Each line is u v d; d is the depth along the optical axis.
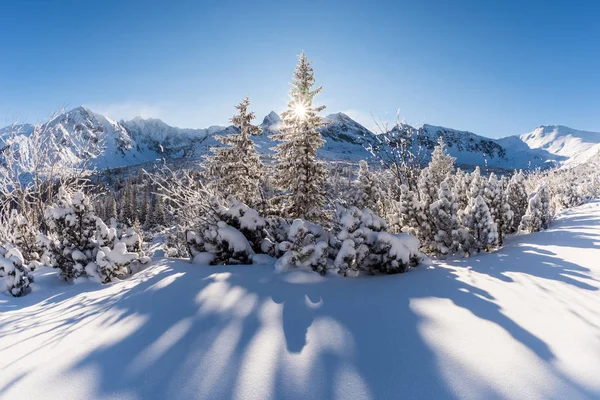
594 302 2.92
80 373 2.20
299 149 13.90
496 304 3.01
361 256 4.64
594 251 4.85
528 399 1.73
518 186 9.92
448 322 2.71
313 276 4.05
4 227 8.63
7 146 9.13
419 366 2.11
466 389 1.86
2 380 2.16
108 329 2.92
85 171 10.16
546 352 2.16
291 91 14.70
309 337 2.56
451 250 6.08
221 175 15.95
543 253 5.11
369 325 2.74
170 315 3.09
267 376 2.07
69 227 5.43
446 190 6.16
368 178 12.22
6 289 4.85
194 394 1.93
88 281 5.11
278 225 6.15
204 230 5.91
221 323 2.86
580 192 18.23
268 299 3.38
